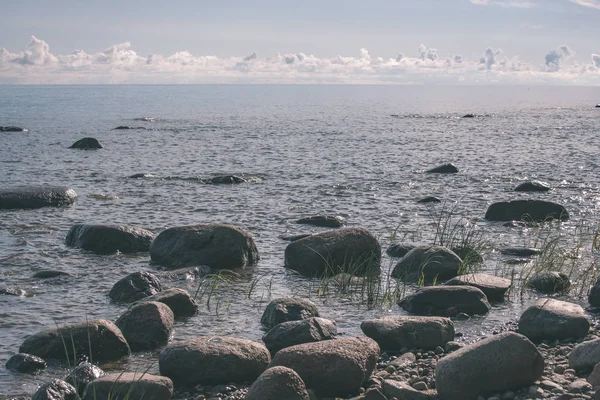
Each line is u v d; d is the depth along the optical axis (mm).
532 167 34750
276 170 33750
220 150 43844
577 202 24562
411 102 180250
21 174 31859
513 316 12180
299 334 10414
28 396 9086
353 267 15211
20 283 14305
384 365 9766
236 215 22109
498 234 19234
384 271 15312
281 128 66312
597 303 12602
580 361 9039
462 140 52375
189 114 98062
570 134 57656
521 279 14477
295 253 15398
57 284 14289
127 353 10586
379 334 10516
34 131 59000
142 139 52062
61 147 44438
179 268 15422
